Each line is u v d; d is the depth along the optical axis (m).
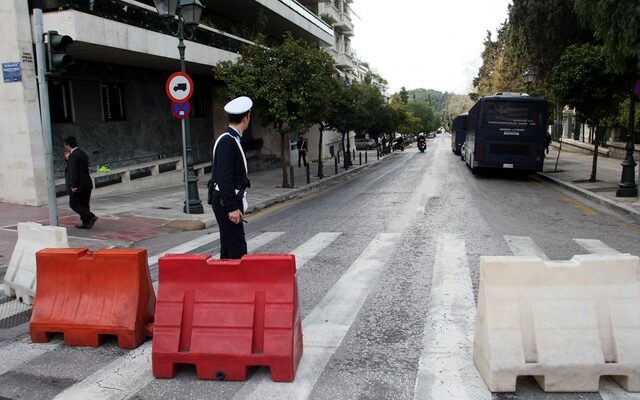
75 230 10.34
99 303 4.79
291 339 3.93
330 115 22.45
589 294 3.80
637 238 8.77
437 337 4.68
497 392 3.70
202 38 18.17
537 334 3.72
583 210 11.95
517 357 3.69
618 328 3.74
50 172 8.01
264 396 3.73
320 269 7.07
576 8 12.18
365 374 4.02
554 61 26.25
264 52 16.97
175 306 4.11
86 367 4.30
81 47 13.45
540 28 25.86
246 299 4.06
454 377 3.93
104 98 17.45
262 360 3.91
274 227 10.75
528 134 19.45
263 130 30.14
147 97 19.52
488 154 19.80
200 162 23.28
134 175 17.42
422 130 97.06
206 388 3.88
